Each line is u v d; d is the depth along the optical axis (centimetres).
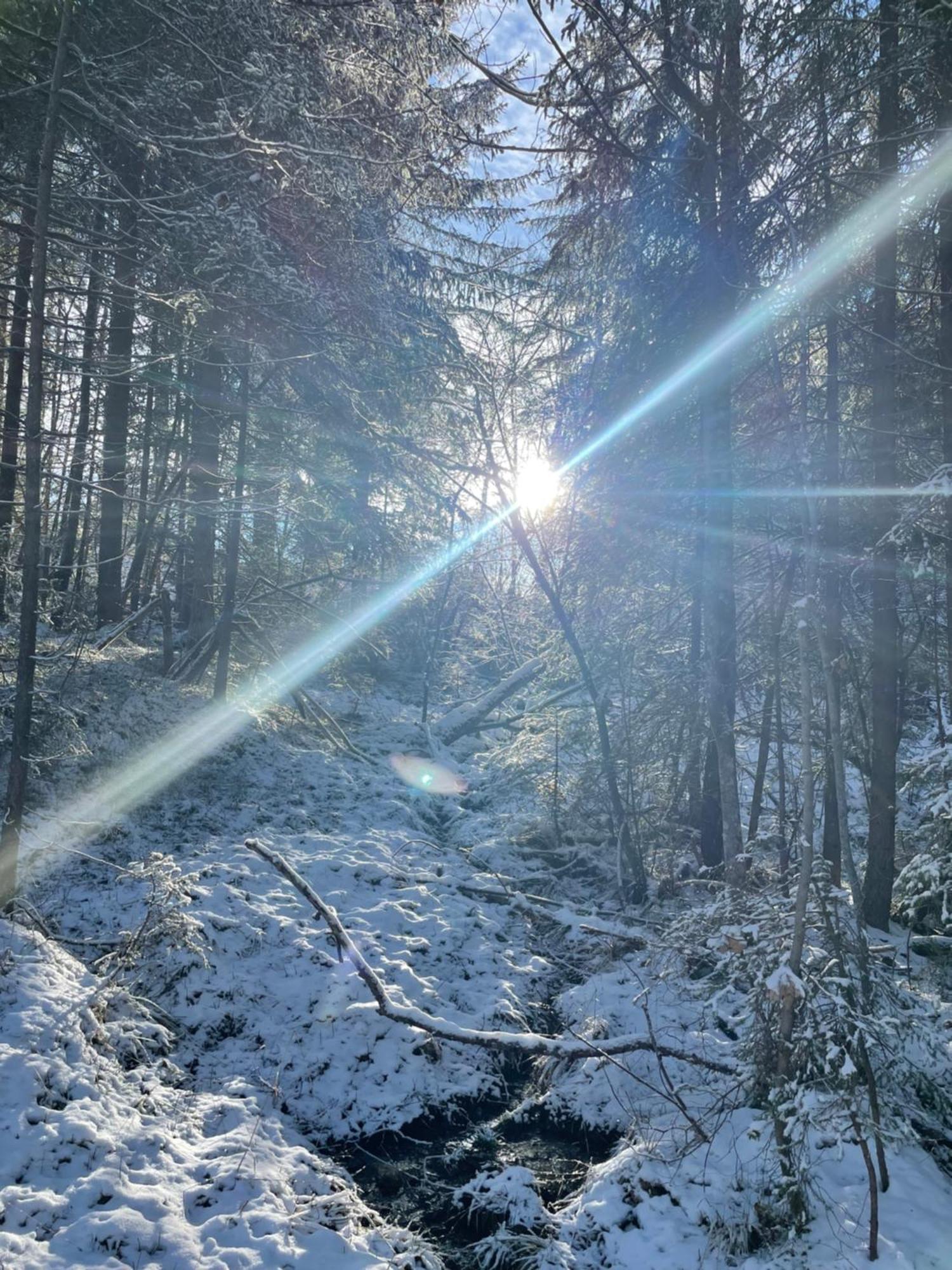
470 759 1889
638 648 1102
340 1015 678
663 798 1158
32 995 526
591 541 1043
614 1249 444
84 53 741
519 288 1190
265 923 801
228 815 1101
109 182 868
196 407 1295
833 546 905
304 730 1596
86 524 1841
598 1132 585
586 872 1221
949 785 546
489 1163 556
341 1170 517
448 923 912
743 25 734
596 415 977
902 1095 479
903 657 1000
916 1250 388
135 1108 492
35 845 808
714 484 845
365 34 852
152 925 674
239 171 800
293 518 1439
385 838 1181
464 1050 688
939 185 732
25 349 643
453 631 2580
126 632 1527
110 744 1049
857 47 727
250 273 816
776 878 613
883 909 909
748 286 774
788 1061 449
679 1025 680
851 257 805
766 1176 455
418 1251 438
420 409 1379
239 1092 572
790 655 991
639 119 845
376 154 910
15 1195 387
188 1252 386
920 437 823
